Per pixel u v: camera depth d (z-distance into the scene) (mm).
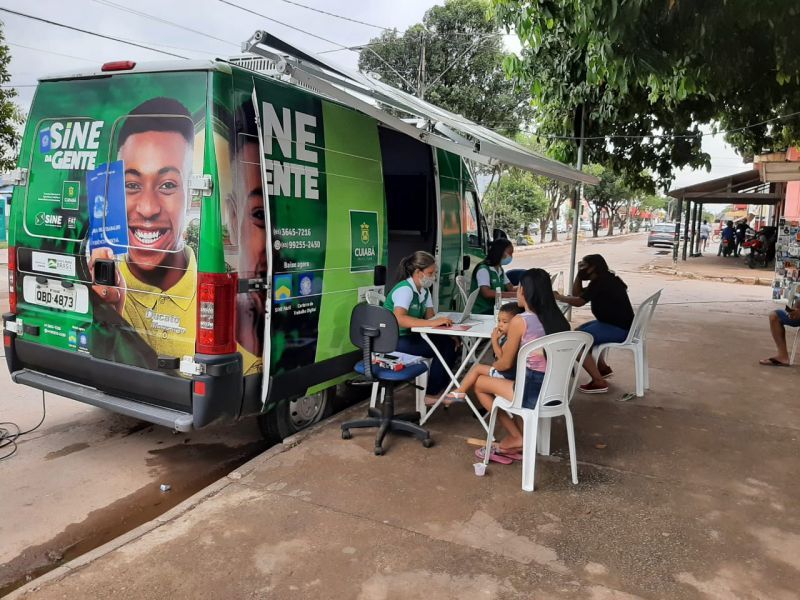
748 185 22578
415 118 5852
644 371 6121
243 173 3777
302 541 3221
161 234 3801
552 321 4031
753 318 10719
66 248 4234
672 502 3729
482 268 6738
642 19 5121
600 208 52125
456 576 2939
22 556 3330
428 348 5246
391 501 3670
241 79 3787
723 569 3035
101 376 4148
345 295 4746
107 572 2934
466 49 21250
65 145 4223
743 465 4309
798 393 6066
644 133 10516
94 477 4289
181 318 3766
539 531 3361
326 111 4492
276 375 4102
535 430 3818
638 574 2982
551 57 9148
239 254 3768
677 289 15750
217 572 2945
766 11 5039
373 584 2871
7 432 5004
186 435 5074
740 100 9148
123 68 3912
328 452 4379
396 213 6574
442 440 4645
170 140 3764
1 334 8266
